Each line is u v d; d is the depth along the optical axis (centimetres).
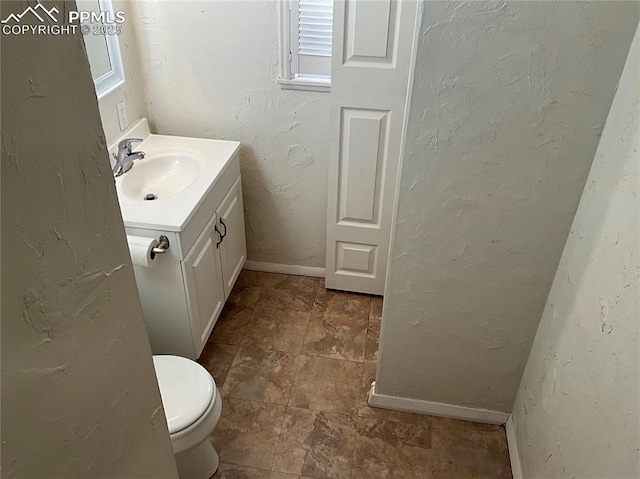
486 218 170
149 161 237
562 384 162
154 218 197
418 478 203
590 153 152
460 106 151
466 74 146
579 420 147
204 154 243
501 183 162
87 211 77
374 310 279
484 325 195
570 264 164
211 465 200
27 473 70
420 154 161
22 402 68
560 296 171
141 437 103
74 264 75
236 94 251
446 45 142
